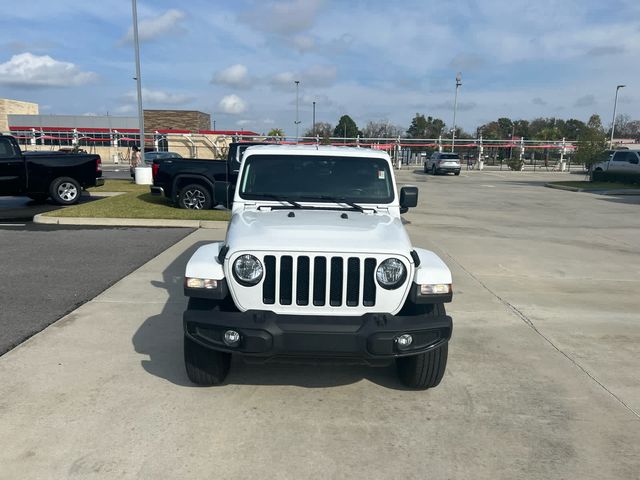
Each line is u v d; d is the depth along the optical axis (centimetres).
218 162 1300
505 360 466
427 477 298
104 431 334
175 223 1124
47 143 5425
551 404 387
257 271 352
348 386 411
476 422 360
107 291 638
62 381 400
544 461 316
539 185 2772
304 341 340
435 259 391
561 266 854
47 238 962
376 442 332
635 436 346
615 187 2469
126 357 449
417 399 391
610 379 432
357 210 457
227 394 390
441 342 358
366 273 359
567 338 525
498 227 1254
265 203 458
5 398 372
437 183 2858
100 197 1645
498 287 714
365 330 341
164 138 4178
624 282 761
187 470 297
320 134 6931
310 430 344
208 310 357
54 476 288
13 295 614
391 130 7438
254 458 311
